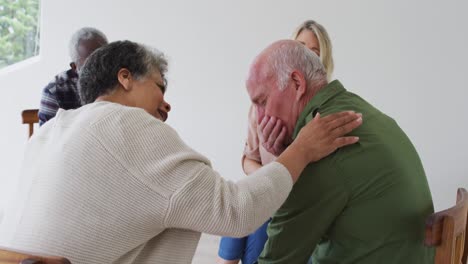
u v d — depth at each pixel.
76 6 3.55
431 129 3.03
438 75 2.98
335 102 1.21
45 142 1.10
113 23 3.51
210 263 2.90
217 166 3.47
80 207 0.96
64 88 2.43
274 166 1.07
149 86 1.17
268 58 1.23
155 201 0.96
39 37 3.82
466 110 2.95
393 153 1.16
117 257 0.99
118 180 0.96
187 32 3.39
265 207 1.02
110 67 1.14
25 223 1.00
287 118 1.23
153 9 3.43
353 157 1.12
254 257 1.83
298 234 1.17
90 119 1.02
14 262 0.80
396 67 3.04
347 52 3.11
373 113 1.23
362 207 1.13
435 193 3.06
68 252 0.95
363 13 3.05
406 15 2.98
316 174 1.14
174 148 1.01
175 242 1.07
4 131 3.79
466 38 2.90
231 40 3.32
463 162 2.98
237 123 3.38
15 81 3.72
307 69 1.20
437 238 0.99
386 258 1.15
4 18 3.85
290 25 3.20
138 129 1.00
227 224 0.98
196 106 3.45
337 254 1.19
